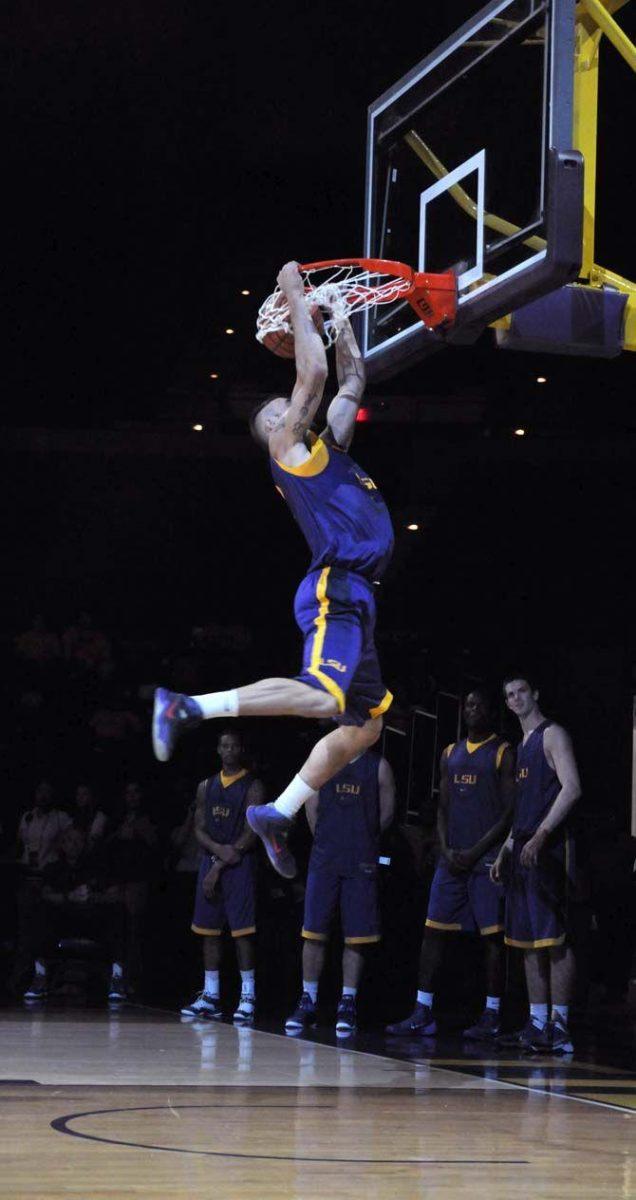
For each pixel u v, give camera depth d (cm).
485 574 1959
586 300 612
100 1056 686
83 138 1692
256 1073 638
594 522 1970
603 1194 384
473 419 2081
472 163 582
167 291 2009
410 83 646
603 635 1886
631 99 1614
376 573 447
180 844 1242
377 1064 690
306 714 412
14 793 1698
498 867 798
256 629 2014
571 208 518
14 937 1368
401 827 1165
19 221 1816
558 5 535
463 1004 1069
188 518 2162
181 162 1797
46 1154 421
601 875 1193
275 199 1994
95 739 1748
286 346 507
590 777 1712
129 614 2119
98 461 2164
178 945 1215
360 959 859
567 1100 583
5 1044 729
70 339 2031
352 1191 376
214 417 2184
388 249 648
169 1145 443
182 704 397
